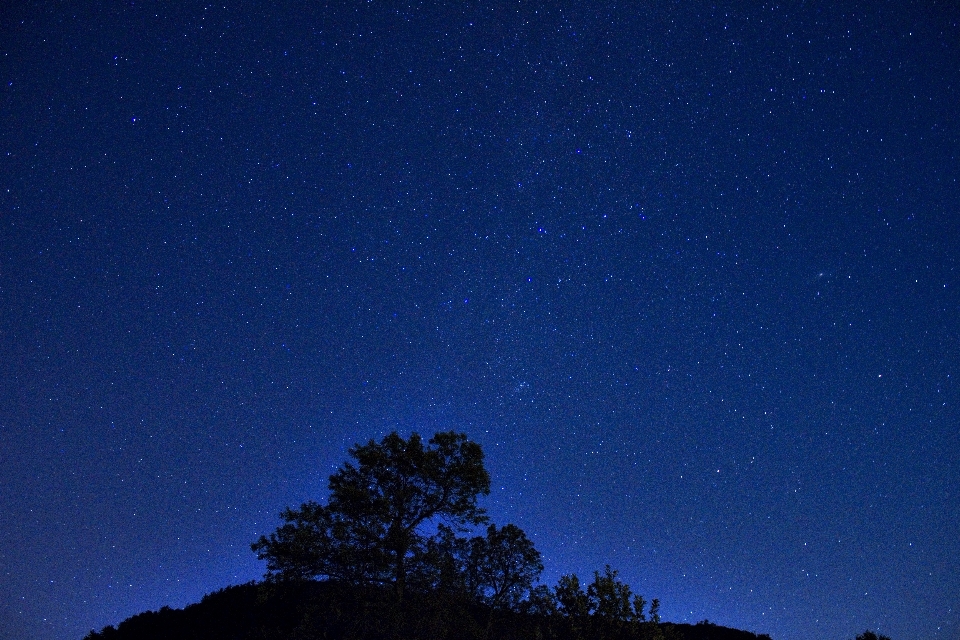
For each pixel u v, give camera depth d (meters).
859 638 19.34
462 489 18.70
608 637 14.71
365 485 18.64
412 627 16.67
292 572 16.89
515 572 18.72
